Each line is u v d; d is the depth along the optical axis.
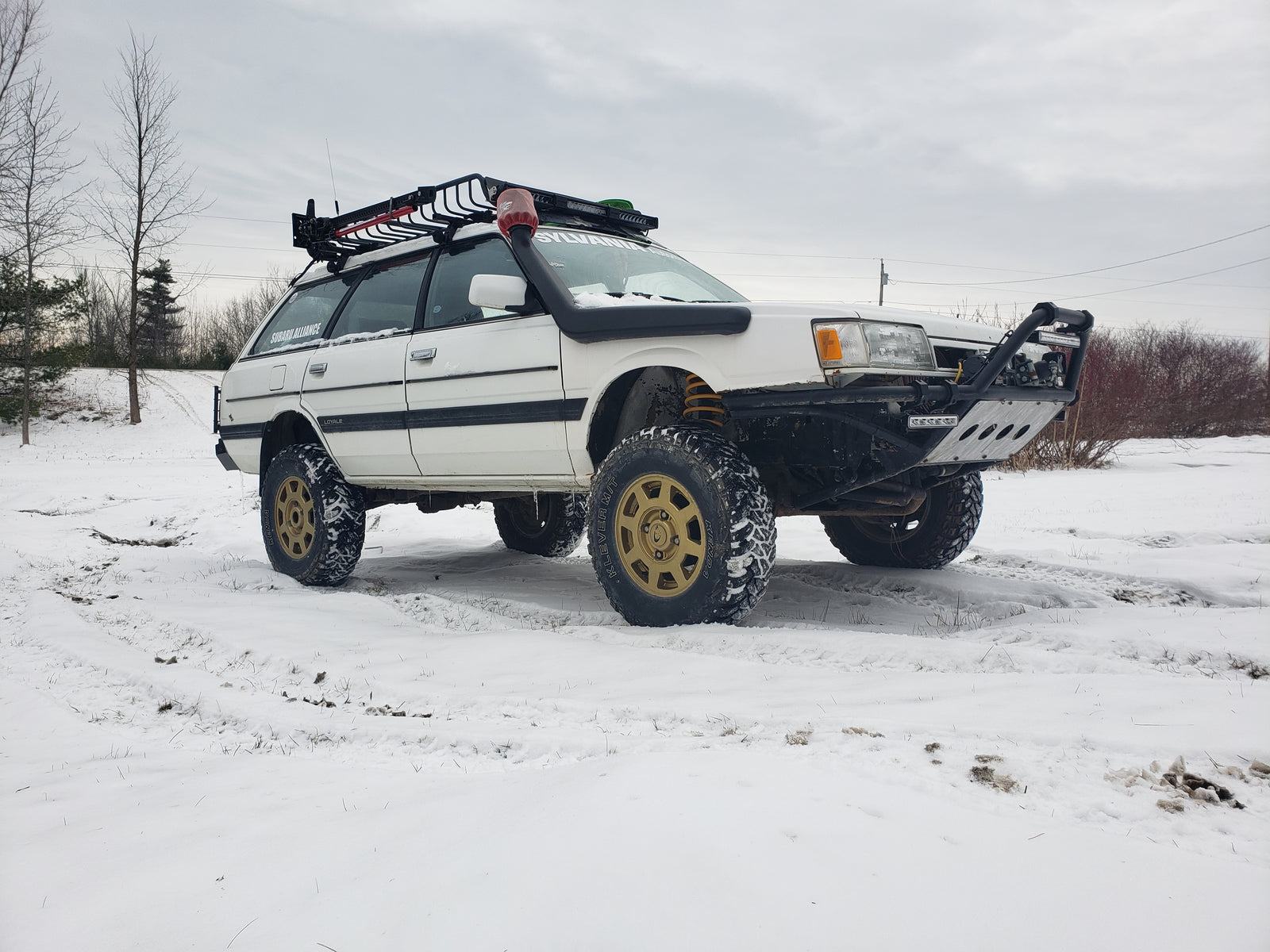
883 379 3.15
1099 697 2.22
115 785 2.05
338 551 4.91
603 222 4.66
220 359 41.91
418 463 4.51
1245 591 4.02
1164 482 10.34
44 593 4.84
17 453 24.78
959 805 1.58
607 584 3.59
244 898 1.37
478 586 5.01
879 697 2.35
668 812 1.46
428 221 4.46
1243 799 1.62
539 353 3.82
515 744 2.20
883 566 4.91
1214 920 1.14
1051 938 1.11
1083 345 3.63
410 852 1.46
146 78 27.34
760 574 3.23
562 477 3.94
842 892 1.21
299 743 2.41
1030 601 3.98
